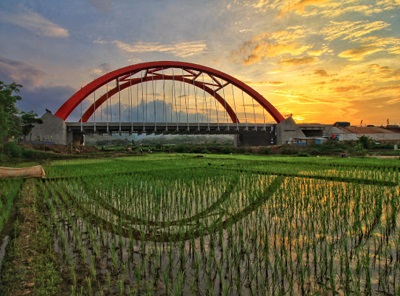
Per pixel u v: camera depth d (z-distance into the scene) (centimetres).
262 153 5506
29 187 1708
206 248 810
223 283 629
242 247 802
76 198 1387
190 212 1148
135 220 1050
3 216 1048
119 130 6994
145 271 687
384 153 4572
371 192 1398
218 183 1748
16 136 4334
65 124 6156
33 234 902
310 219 1036
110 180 1836
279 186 1564
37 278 636
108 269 691
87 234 924
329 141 5647
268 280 635
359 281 613
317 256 747
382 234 891
